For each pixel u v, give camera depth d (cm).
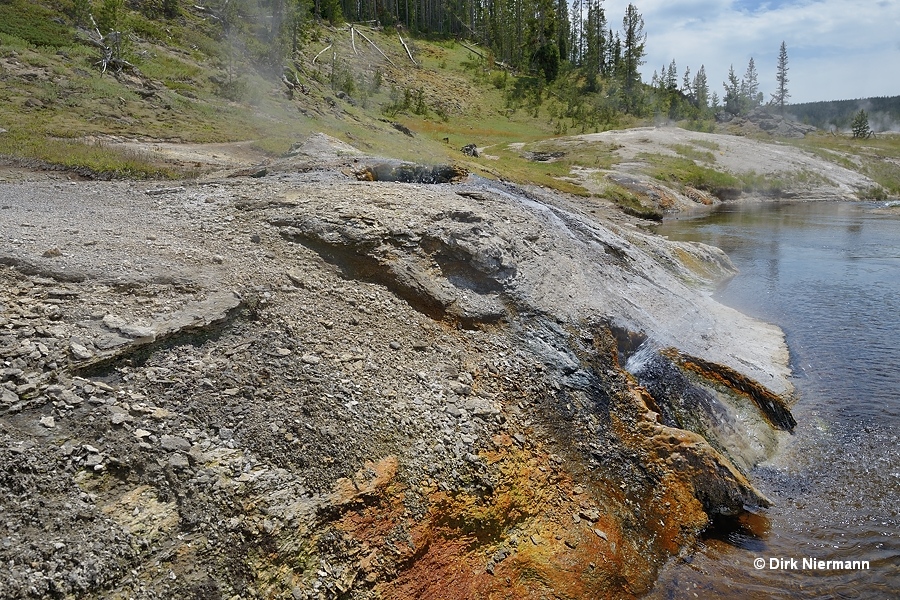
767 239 2850
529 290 1057
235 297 774
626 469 812
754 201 4769
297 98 3969
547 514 702
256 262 915
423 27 9200
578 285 1173
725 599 673
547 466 755
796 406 1131
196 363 664
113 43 3281
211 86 3572
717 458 848
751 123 8856
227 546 507
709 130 7725
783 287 1930
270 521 534
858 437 1024
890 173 5762
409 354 826
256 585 500
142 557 476
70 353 608
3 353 588
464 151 4284
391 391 736
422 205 1180
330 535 556
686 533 770
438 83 7331
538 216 1450
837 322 1577
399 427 686
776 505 854
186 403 611
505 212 1345
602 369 970
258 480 563
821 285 1948
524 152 5228
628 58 8956
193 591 474
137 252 875
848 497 872
